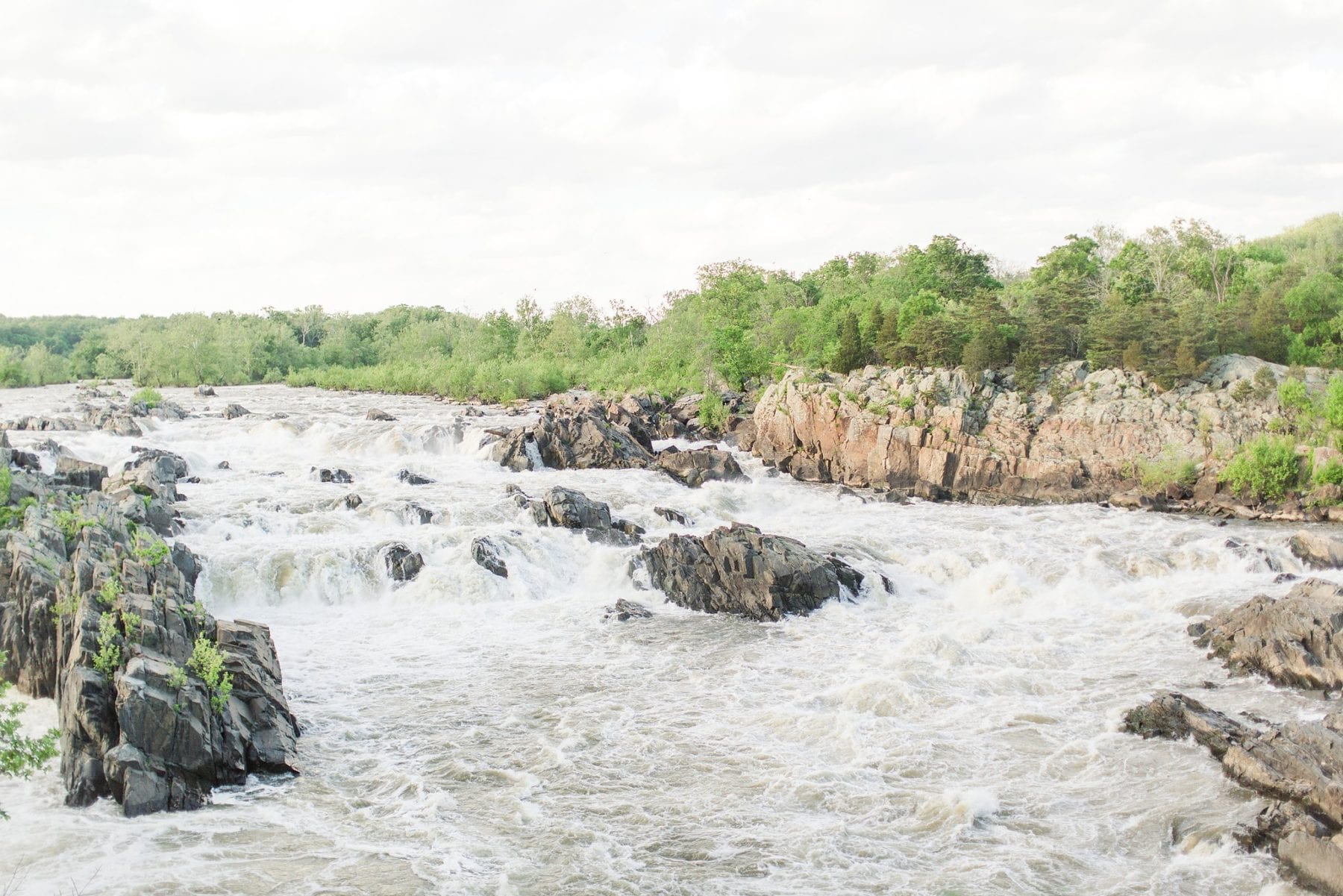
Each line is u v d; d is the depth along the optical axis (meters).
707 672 52.53
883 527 85.31
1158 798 38.38
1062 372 113.00
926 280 199.75
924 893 32.25
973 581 67.88
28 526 53.03
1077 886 32.66
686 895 32.12
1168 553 73.31
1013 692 49.38
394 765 41.56
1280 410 102.62
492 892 32.22
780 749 43.19
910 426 108.75
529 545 69.44
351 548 65.12
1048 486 102.75
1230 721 43.34
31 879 31.75
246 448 109.00
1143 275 143.75
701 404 136.50
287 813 37.31
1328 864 31.98
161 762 37.66
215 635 45.72
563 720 46.28
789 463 114.69
